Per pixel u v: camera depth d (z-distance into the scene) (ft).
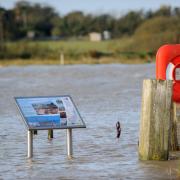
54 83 126.00
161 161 49.88
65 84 123.03
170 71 53.16
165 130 49.67
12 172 47.78
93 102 90.94
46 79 137.80
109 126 68.28
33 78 141.79
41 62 220.23
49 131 61.11
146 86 49.37
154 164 48.96
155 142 49.85
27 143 56.49
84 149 56.13
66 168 48.70
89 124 69.92
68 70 169.17
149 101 49.44
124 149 55.83
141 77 138.82
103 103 89.45
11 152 55.36
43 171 47.88
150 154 50.03
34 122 50.49
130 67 180.45
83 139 60.95
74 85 120.47
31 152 52.80
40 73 158.61
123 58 231.09
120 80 131.03
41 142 59.82
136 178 45.01
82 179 45.11
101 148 56.44
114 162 50.42
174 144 53.72
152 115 49.52
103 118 74.38
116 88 112.68
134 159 51.31
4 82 131.95
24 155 54.03
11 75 154.20
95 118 74.43
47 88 115.65
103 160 51.34
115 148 56.34
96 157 52.60
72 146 56.29
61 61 219.00
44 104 51.16
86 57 235.81
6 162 51.37
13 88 117.08
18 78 143.02
